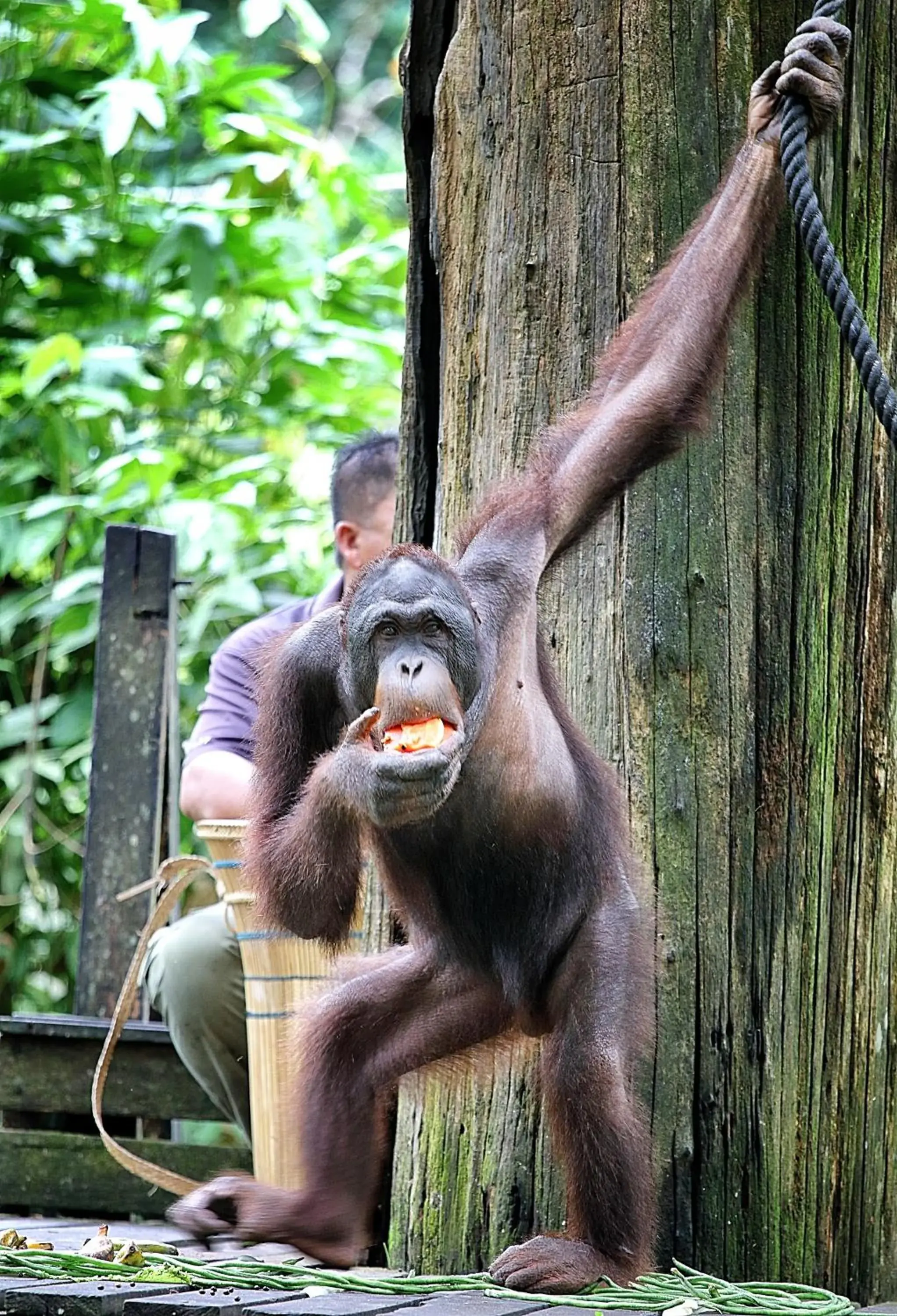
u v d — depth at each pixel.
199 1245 6.09
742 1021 5.68
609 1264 5.03
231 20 23.56
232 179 12.38
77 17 11.71
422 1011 5.71
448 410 6.40
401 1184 6.09
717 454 5.78
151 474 10.38
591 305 5.99
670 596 5.74
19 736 11.45
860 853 6.04
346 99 24.48
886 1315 5.23
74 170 12.62
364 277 12.92
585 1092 5.10
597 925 5.29
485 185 6.29
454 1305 4.55
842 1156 5.91
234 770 8.06
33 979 12.80
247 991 6.93
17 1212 8.25
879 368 4.43
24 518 11.12
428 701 4.77
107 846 8.97
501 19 6.19
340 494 8.91
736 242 5.37
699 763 5.71
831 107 5.03
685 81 5.91
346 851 5.17
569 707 5.88
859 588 6.04
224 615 11.34
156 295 12.41
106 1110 8.27
